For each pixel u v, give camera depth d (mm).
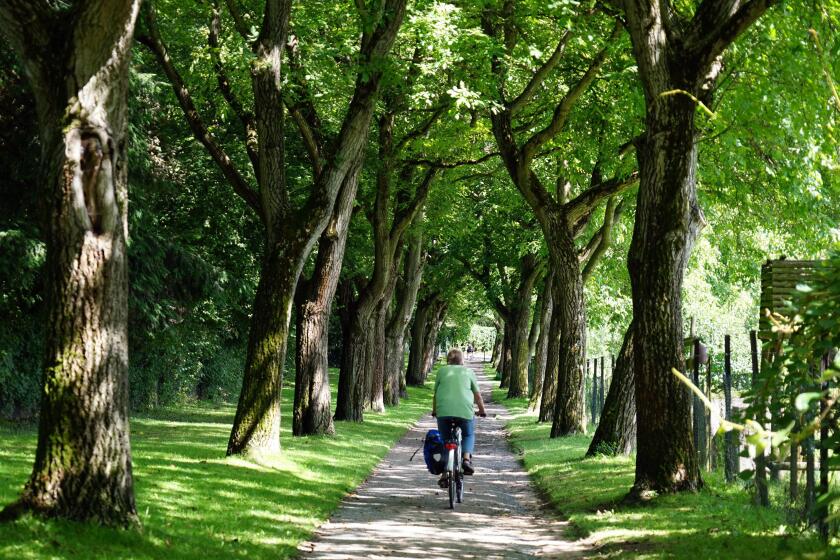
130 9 7590
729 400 12375
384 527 10930
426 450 13648
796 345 5500
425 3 19031
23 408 22469
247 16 19906
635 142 12703
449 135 25109
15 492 9734
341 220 23078
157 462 14219
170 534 8391
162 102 24906
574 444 21703
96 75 7629
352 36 21047
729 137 15734
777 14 14094
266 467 15156
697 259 30531
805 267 12195
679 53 11656
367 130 16281
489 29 21797
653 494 11773
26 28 7539
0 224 18828
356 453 19734
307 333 23156
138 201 22281
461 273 49938
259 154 16219
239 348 39344
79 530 7395
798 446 9133
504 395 51312
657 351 11938
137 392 29297
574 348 24188
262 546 8828
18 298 20141
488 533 10836
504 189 32125
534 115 24344
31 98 19141
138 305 22422
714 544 8578
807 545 7672
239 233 29281
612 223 27344
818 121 14453
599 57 19672
